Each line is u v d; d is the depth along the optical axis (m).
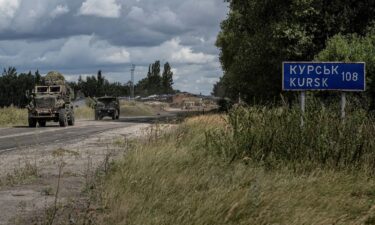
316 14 22.06
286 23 22.30
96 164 12.02
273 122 10.55
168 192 7.54
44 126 35.72
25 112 43.62
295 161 9.63
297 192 7.62
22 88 100.75
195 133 13.68
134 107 84.38
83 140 20.33
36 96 35.00
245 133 10.48
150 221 6.18
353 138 9.79
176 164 9.61
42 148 17.12
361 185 8.51
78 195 8.32
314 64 10.98
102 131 26.53
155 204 6.89
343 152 9.66
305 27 22.28
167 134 14.16
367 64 16.72
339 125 10.05
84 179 9.99
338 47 17.84
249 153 10.18
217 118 16.19
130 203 6.96
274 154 10.00
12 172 11.43
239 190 7.29
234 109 11.22
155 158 9.91
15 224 6.53
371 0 21.94
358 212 7.28
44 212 7.11
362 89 10.88
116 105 53.84
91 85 138.38
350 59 17.39
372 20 22.02
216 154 10.41
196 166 9.46
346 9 22.09
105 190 7.92
